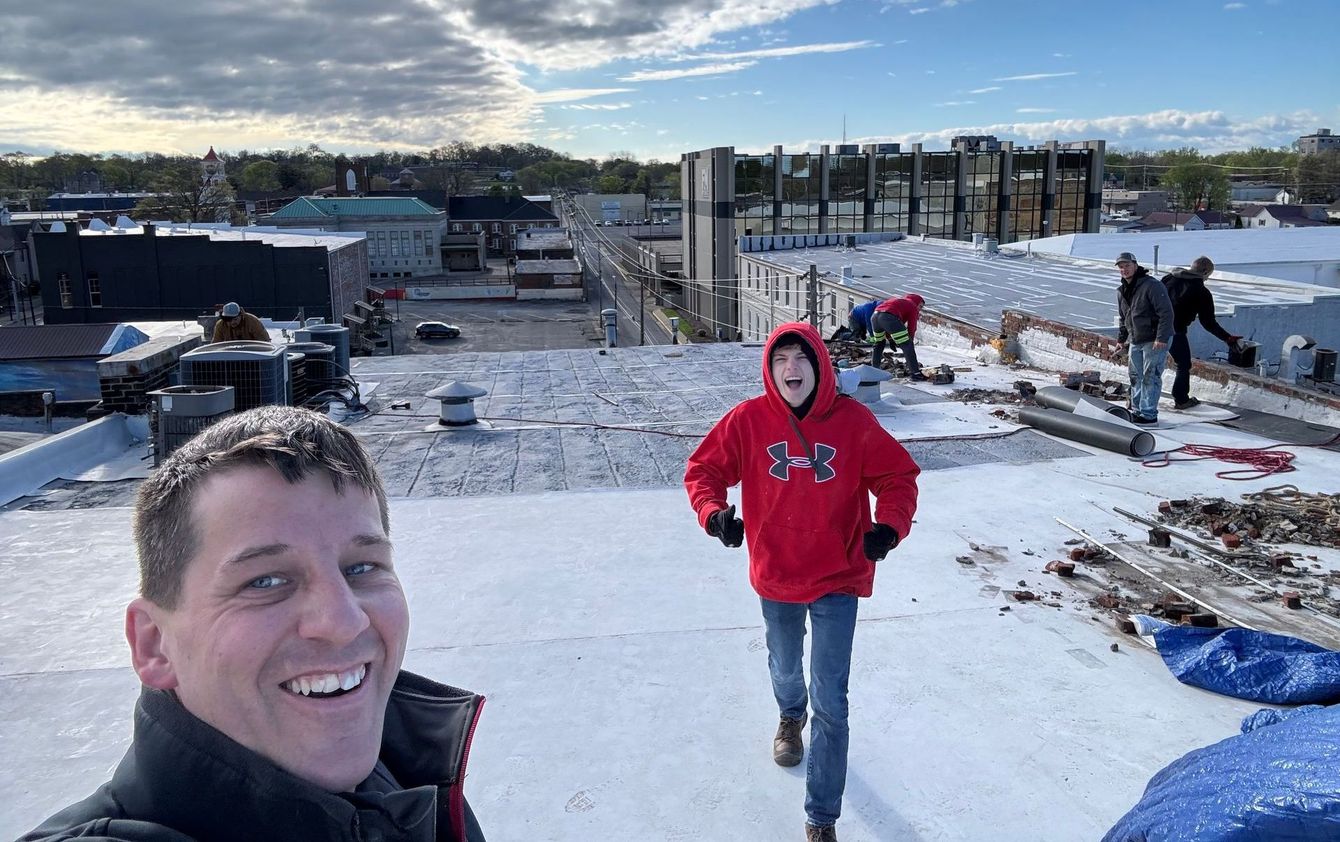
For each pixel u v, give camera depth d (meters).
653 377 12.30
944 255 36.12
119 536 6.10
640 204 149.00
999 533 5.94
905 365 12.54
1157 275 14.66
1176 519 6.12
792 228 63.50
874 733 3.70
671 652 4.41
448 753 1.40
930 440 8.24
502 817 3.21
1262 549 5.57
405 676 1.50
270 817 1.03
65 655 4.43
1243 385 9.23
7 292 70.50
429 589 5.19
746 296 42.34
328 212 92.69
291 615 1.05
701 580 5.27
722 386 11.44
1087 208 67.69
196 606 1.03
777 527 3.07
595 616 4.82
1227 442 7.97
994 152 65.06
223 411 7.51
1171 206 114.81
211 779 1.02
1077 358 11.70
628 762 3.53
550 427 9.12
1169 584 5.04
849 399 3.15
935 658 4.30
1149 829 2.31
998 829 3.12
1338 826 1.94
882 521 2.96
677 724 3.80
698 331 63.16
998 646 4.41
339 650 1.07
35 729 3.78
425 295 80.88
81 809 1.02
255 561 1.04
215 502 1.05
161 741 1.03
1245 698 3.90
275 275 51.78
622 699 4.00
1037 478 7.08
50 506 6.76
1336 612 4.66
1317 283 25.78
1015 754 3.54
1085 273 25.84
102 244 50.69
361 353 55.56
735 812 3.24
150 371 9.10
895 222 65.12
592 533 6.05
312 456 1.11
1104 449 7.84
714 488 3.14
